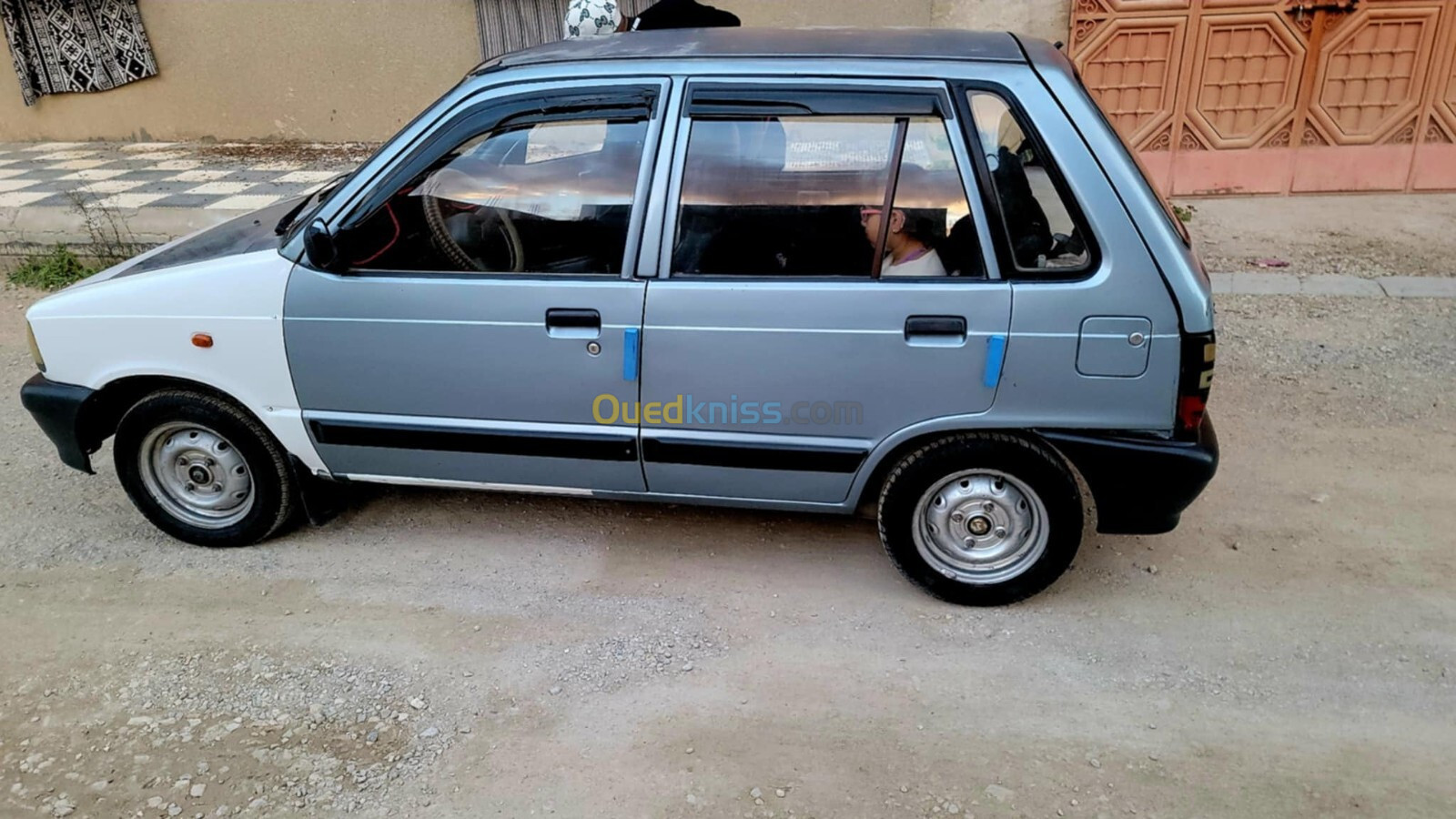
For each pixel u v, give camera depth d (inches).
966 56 129.6
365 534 163.3
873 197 129.8
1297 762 117.0
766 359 133.2
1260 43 307.1
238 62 369.7
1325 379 210.7
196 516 159.2
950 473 137.3
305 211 154.9
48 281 275.6
